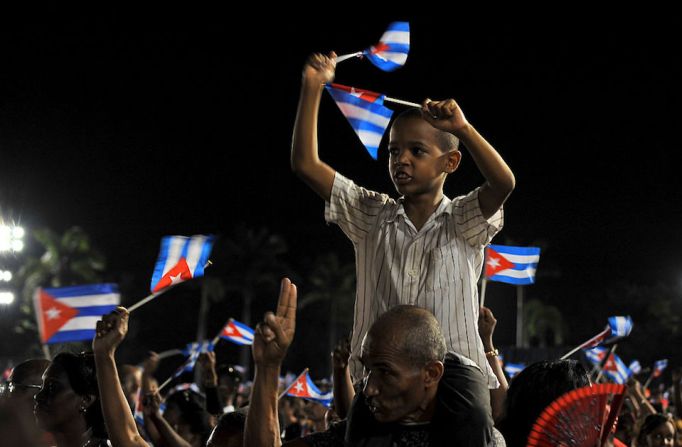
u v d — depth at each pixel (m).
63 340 6.15
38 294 6.13
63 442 6.10
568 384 4.80
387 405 4.65
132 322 87.62
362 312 5.92
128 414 5.32
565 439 4.22
